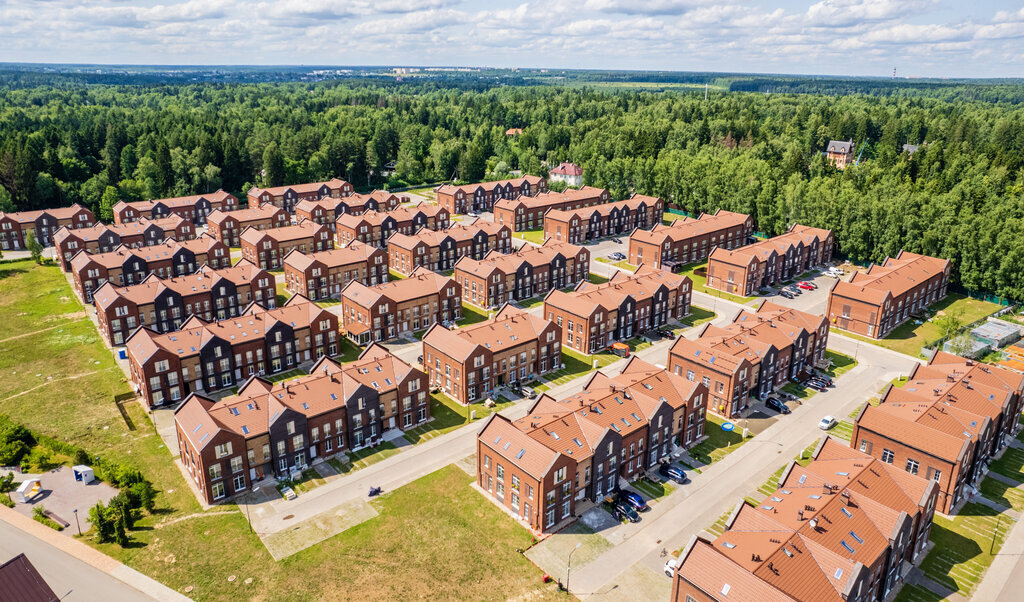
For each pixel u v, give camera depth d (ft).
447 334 382.22
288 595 230.07
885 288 472.44
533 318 405.39
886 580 228.02
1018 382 331.36
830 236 631.97
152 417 347.56
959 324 477.77
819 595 199.00
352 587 234.17
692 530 265.34
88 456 303.48
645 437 302.86
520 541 258.78
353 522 268.41
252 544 254.68
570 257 565.94
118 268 519.19
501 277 516.32
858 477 244.83
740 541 218.59
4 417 335.47
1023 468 312.71
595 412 295.28
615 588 234.58
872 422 298.56
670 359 375.04
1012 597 232.53
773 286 573.33
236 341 383.45
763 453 320.29
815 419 351.87
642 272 499.10
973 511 280.72
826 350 444.55
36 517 268.21
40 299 513.86
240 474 286.87
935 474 278.26
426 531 263.29
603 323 437.17
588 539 260.42
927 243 568.41
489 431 287.48
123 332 433.89
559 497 265.95
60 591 229.66
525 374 396.37
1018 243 507.71
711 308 520.01
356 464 309.42
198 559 246.27
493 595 231.50
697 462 313.94
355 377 328.49
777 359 377.50
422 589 233.55
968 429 293.23
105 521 254.27
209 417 285.02
